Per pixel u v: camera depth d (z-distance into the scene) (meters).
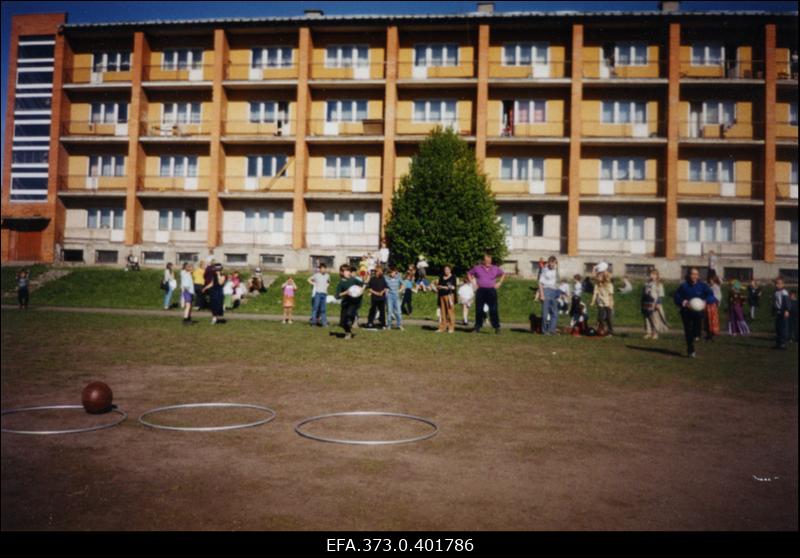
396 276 20.06
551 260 19.31
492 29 40.66
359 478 5.23
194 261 41.59
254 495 4.82
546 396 9.12
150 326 19.16
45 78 44.19
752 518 4.49
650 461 5.86
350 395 9.02
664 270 38.44
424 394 9.15
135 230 42.16
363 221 41.59
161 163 43.06
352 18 40.03
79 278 34.97
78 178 43.69
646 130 39.94
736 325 22.98
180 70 43.28
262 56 42.56
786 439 6.79
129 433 6.76
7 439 6.48
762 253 38.81
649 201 38.88
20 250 43.66
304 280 34.22
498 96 40.75
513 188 40.41
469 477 5.29
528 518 4.41
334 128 41.88
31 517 4.38
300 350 13.98
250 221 42.53
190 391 9.27
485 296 18.84
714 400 9.08
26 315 22.89
